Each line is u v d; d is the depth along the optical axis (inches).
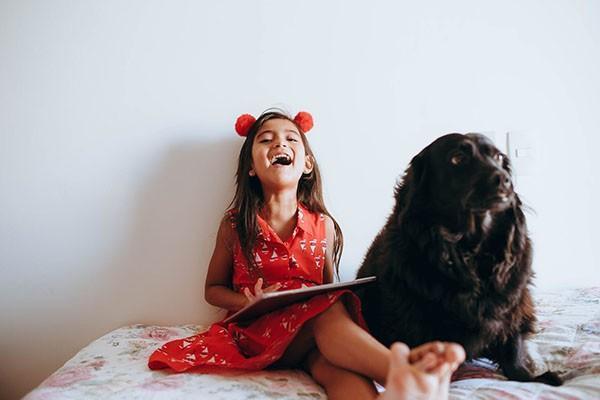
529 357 38.5
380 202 58.2
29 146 53.8
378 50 58.7
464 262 36.6
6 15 54.2
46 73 54.3
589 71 62.2
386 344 38.9
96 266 53.9
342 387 33.1
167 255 54.9
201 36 56.1
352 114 58.1
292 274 46.2
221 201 55.7
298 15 57.6
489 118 60.4
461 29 60.2
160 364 38.1
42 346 53.1
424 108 59.3
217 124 56.1
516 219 37.6
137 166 54.8
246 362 37.0
